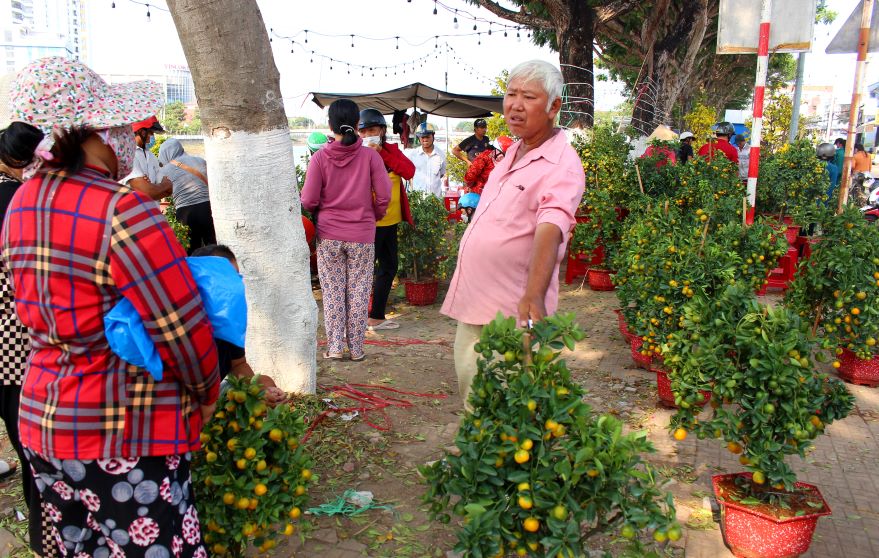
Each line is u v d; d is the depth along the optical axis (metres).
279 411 2.51
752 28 5.64
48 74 1.86
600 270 8.22
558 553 2.16
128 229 1.81
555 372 2.36
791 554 2.99
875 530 3.33
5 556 3.04
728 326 3.13
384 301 6.95
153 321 1.84
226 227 4.23
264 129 4.14
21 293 1.90
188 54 4.00
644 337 4.83
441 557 3.07
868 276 4.82
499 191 3.13
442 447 4.18
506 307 3.10
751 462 2.98
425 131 10.64
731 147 10.32
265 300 4.36
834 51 7.57
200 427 2.13
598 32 19.50
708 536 3.26
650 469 2.34
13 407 2.64
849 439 4.37
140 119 1.96
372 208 5.57
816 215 5.34
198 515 2.38
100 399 1.87
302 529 2.78
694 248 4.77
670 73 17.00
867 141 28.97
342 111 5.24
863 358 4.94
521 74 2.93
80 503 2.02
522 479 2.23
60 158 1.87
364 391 5.03
